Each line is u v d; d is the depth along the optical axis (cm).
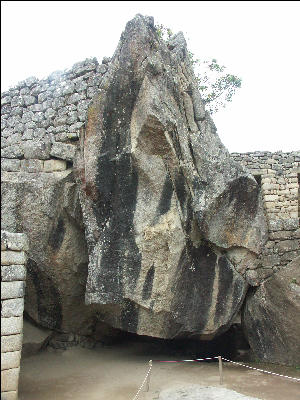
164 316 498
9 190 552
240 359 583
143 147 486
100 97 512
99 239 493
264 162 816
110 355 604
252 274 553
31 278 559
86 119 516
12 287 402
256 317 566
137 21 509
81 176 510
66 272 556
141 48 499
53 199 548
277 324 549
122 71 503
